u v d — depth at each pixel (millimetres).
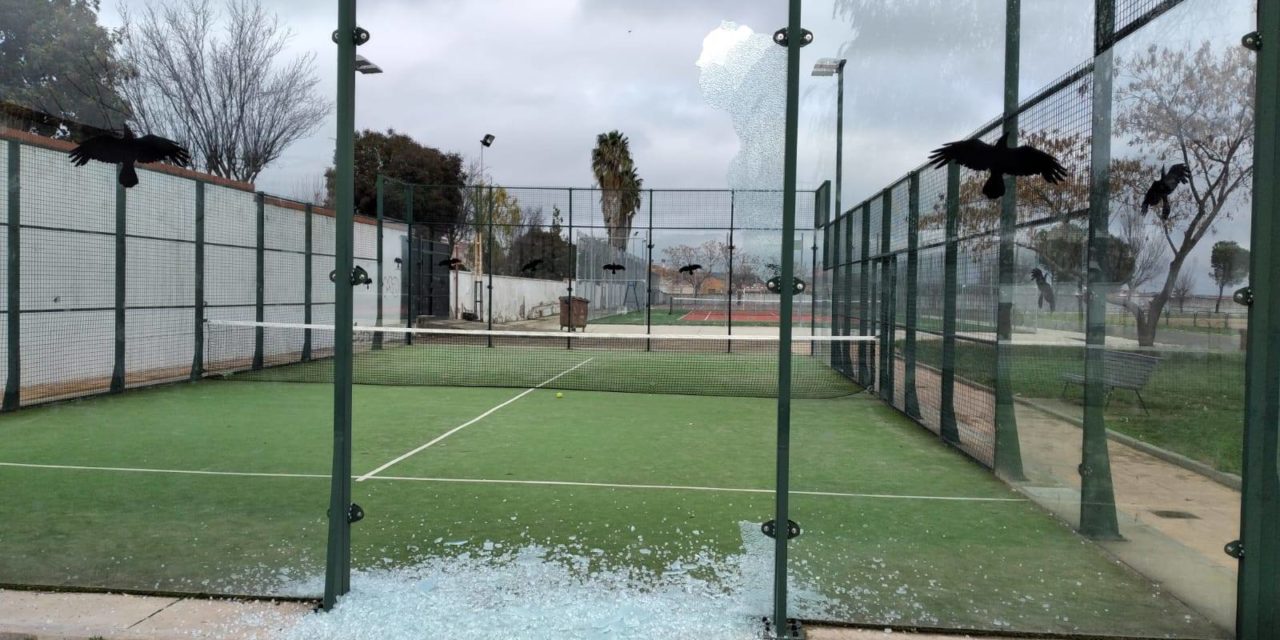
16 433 7270
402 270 18234
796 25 2883
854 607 3234
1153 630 3082
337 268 3129
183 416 8320
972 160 4156
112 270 9938
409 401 9695
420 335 18812
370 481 5516
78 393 9484
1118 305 4156
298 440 7016
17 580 3455
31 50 9656
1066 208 4738
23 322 8727
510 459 6328
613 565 3736
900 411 8641
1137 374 4004
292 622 3004
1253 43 2898
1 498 4934
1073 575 3676
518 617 3041
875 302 9914
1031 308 5223
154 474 5633
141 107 12109
